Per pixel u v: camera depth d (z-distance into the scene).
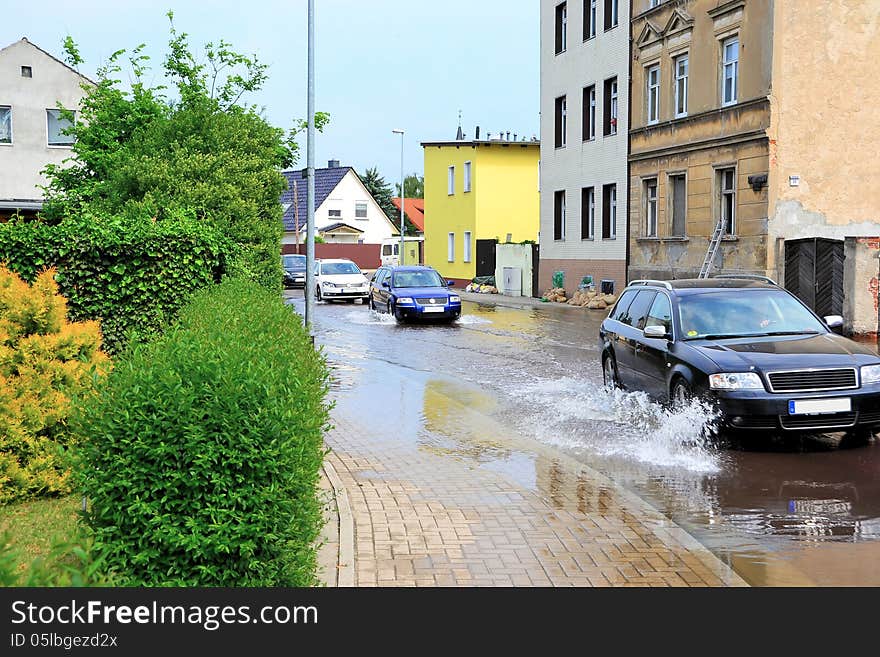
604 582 5.71
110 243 13.28
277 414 4.66
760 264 24.25
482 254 47.47
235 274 14.30
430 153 53.84
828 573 5.92
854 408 9.41
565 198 37.81
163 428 4.58
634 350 12.11
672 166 29.16
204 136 19.73
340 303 38.34
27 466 7.46
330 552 6.10
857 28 24.05
